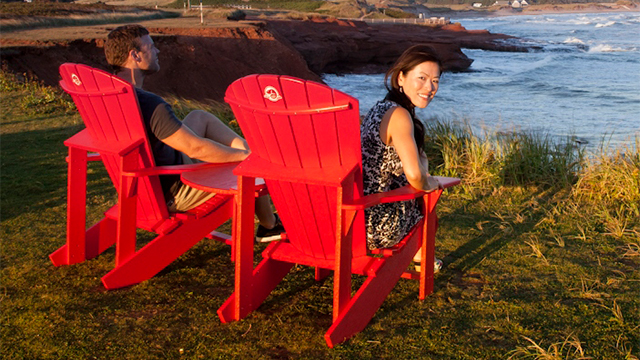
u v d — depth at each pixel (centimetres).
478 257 325
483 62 4841
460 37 6359
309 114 197
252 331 241
